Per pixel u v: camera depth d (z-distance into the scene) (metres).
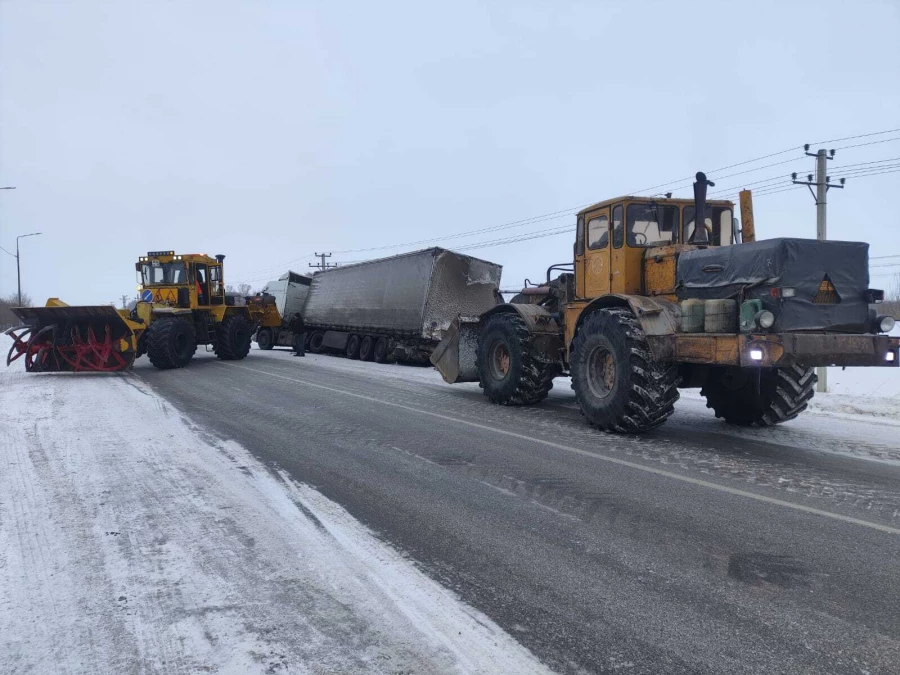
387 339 18.70
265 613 3.02
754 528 4.16
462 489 5.02
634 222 7.86
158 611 3.04
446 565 3.57
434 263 17.03
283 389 11.34
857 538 3.99
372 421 8.07
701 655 2.66
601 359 7.64
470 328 11.12
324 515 4.39
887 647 2.72
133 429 7.43
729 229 8.41
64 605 3.12
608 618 2.97
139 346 15.10
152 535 4.01
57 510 4.50
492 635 2.82
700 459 6.07
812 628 2.88
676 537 4.00
